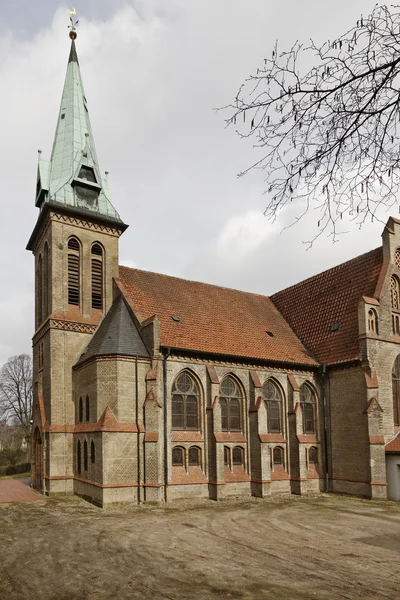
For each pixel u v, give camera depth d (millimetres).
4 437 122562
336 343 39812
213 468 33031
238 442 35406
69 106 42125
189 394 34281
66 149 40594
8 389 86688
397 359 38375
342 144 7715
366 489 34844
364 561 17969
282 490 36562
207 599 13875
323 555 18797
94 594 14344
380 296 38000
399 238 40625
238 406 36719
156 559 18016
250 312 44844
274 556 18594
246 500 33312
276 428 38219
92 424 31891
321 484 38125
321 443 38906
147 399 31688
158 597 14047
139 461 30766
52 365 35469
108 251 39531
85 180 39406
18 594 14492
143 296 38562
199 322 38656
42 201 39812
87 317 37656
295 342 42781
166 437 32156
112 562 17641
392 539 21578
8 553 18984
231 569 16812
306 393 39906
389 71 7051
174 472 32312
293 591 14586
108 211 39812
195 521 25344
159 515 26969
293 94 7523
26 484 43875
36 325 42125
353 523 25266
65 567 17078
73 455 35094
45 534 22109
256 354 37719
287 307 48031
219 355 35500
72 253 38031
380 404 36312
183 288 42844
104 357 31750
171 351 33562
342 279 43781
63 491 34469
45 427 35594
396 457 34250
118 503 29641
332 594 14344
